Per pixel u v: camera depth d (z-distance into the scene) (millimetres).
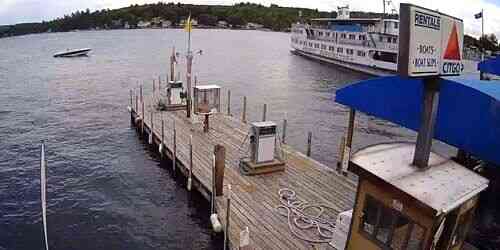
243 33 197625
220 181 15172
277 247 12039
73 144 28203
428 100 8281
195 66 72562
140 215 17828
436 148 27812
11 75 61000
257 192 15812
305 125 33938
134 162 24391
